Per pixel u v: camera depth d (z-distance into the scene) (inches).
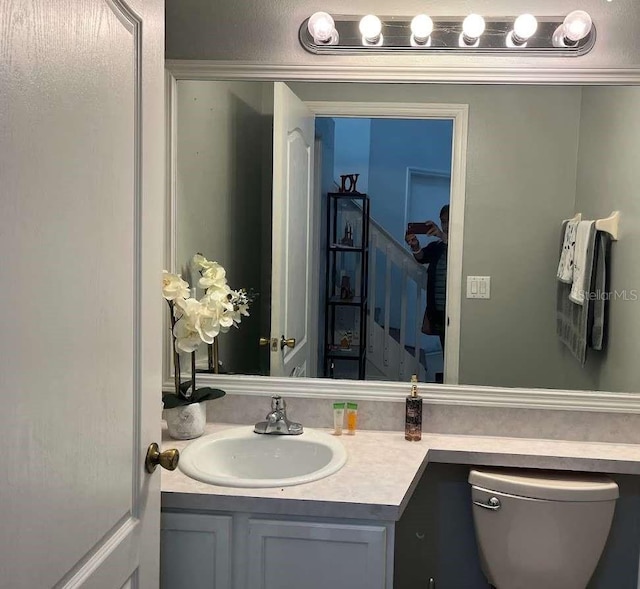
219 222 85.7
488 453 75.7
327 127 83.4
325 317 85.4
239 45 82.4
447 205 83.2
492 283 83.1
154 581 52.2
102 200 40.6
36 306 33.3
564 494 73.3
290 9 81.5
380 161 83.4
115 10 42.1
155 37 49.1
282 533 62.5
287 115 83.6
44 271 33.9
